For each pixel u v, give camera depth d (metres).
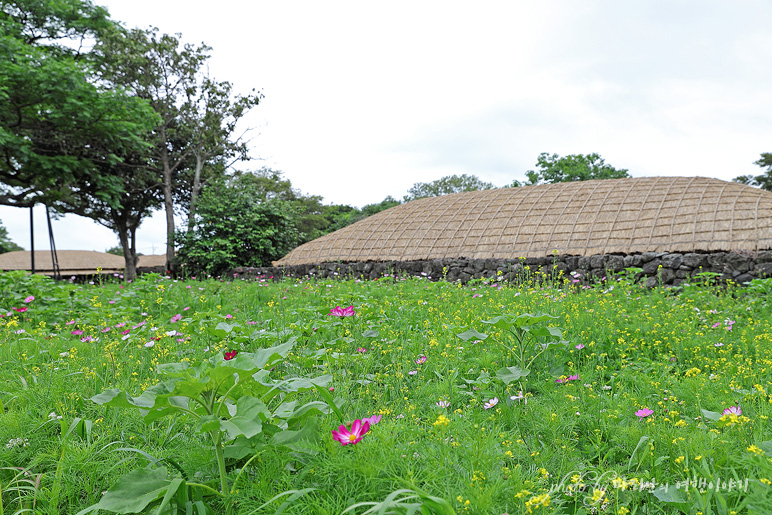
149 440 2.44
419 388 3.23
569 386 3.26
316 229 38.75
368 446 1.84
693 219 11.55
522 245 13.34
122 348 4.32
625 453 2.36
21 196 18.88
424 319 5.46
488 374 3.43
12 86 15.33
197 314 4.74
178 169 27.75
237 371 1.73
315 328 4.46
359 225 18.44
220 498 1.94
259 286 8.94
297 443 1.90
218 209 20.17
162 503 1.64
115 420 2.57
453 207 17.22
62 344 4.54
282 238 21.55
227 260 19.19
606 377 3.86
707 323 5.58
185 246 20.09
